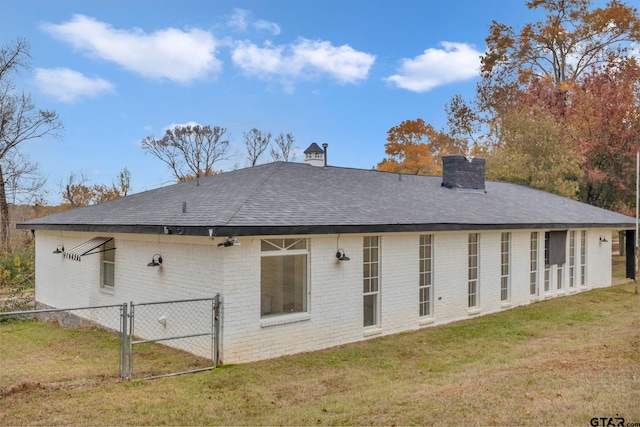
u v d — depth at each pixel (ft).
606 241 71.00
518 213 56.18
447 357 33.78
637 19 127.65
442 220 43.42
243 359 31.60
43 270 55.26
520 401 21.52
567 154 97.14
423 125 151.33
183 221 32.40
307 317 34.94
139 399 24.21
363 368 30.89
